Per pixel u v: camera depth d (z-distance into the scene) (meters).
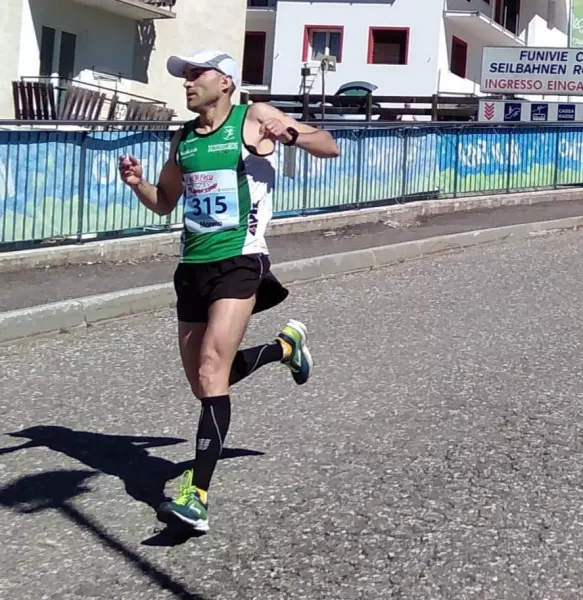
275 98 27.44
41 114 19.45
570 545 4.43
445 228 14.37
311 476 5.29
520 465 5.43
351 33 35.81
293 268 11.21
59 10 20.92
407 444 5.79
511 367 7.55
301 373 5.38
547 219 15.54
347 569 4.22
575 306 9.84
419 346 8.25
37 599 4.05
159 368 7.66
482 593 4.00
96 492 5.16
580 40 34.16
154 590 4.10
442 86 35.78
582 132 18.81
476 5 37.88
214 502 4.95
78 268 10.98
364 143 14.91
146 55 23.86
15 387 7.15
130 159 4.83
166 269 11.14
